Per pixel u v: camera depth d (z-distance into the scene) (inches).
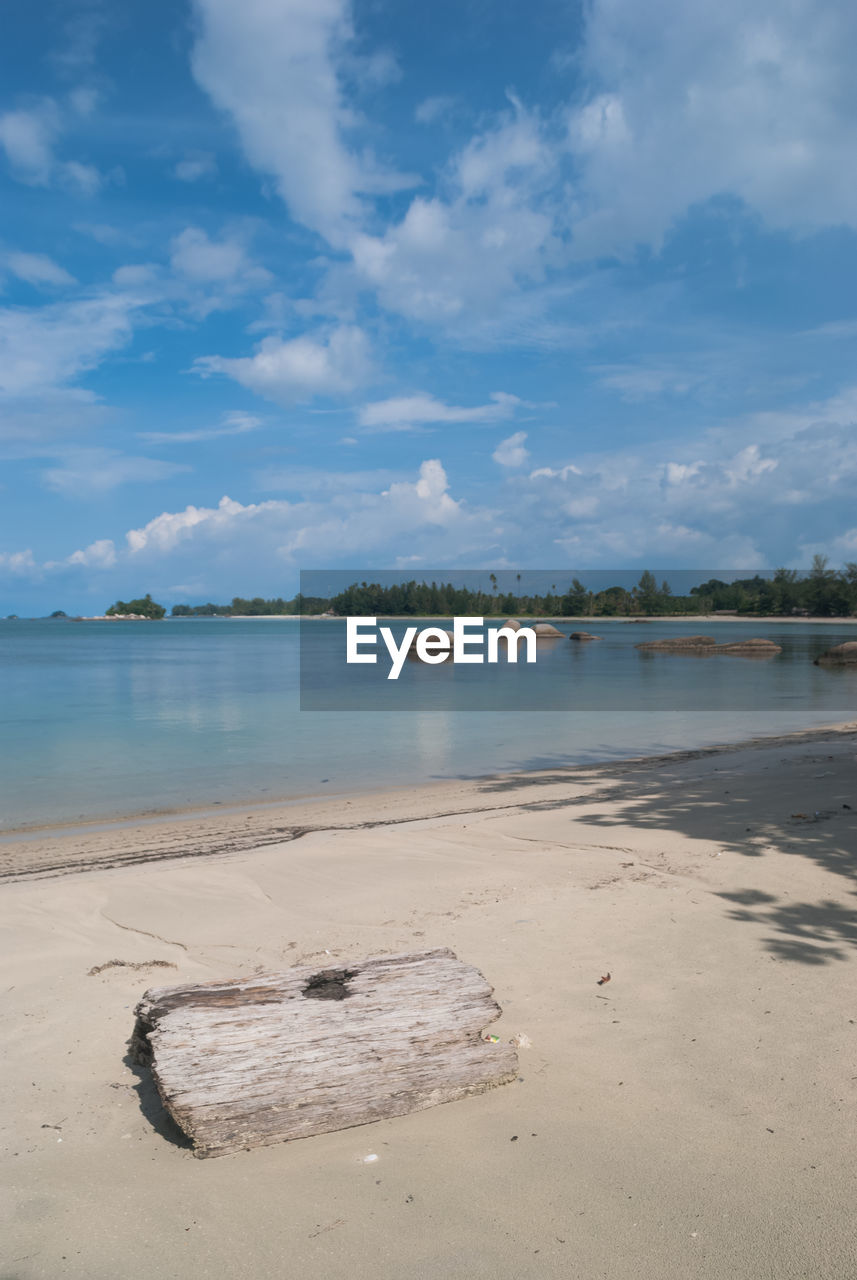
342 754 613.3
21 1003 186.5
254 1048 135.9
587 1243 108.0
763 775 447.8
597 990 185.9
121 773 534.0
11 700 1015.6
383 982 153.9
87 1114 141.3
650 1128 133.2
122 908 256.7
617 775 498.9
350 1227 112.2
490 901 253.4
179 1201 118.2
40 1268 105.0
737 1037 162.2
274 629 5462.6
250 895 268.4
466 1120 137.2
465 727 775.7
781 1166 122.8
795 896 243.6
